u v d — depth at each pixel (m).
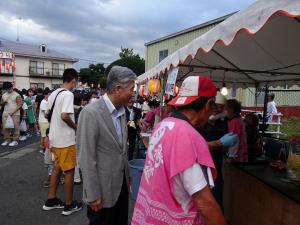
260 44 3.41
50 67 47.19
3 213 4.26
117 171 2.51
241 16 2.08
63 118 3.93
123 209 2.67
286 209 2.55
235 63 4.66
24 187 5.45
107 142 2.46
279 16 2.41
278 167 3.33
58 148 4.06
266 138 5.69
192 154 1.44
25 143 10.23
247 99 13.58
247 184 3.25
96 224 2.51
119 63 43.81
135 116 7.38
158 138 1.63
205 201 1.41
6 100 9.42
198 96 1.64
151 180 1.59
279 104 15.35
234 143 3.05
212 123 3.39
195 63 4.84
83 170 2.40
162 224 1.51
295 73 5.02
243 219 3.35
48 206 4.38
